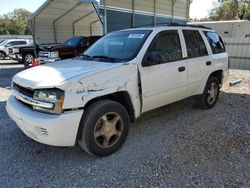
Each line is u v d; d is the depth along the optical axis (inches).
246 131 161.3
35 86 114.3
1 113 199.6
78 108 112.9
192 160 124.3
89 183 107.3
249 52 510.3
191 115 192.2
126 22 514.3
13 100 135.2
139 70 137.8
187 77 171.2
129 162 123.3
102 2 438.0
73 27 678.5
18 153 133.1
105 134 126.1
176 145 140.8
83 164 122.0
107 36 176.9
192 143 143.3
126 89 131.6
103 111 122.3
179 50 166.9
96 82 118.7
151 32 153.5
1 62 699.4
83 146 122.2
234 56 531.8
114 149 131.5
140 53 140.8
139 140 147.3
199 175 111.7
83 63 140.7
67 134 111.5
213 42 205.9
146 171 115.3
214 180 108.1
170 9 648.4
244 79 360.2
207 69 190.7
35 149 137.5
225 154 130.4
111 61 139.7
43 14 557.6
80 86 113.3
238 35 835.4
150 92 145.6
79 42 457.1
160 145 140.9
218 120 181.8
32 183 107.3
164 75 152.0
